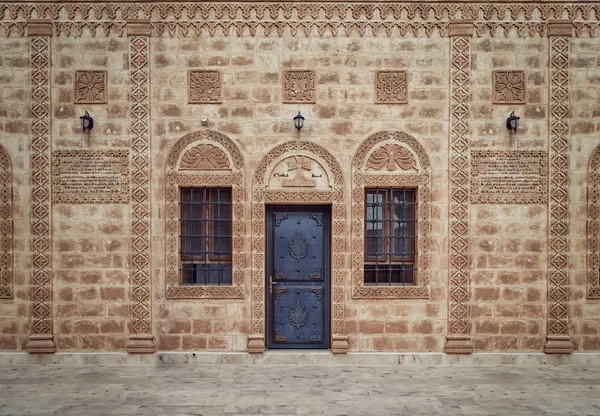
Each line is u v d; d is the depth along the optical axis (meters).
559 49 7.55
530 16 7.56
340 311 7.54
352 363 7.47
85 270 7.52
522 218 7.57
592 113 7.58
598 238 7.58
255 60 7.58
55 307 7.50
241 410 5.54
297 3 7.55
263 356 7.49
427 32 7.57
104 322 7.50
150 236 7.54
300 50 7.59
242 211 7.57
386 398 5.95
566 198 7.55
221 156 7.59
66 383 6.51
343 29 7.59
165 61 7.56
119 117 7.55
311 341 7.72
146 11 7.53
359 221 7.58
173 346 7.52
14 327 7.50
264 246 7.60
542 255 7.57
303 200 7.60
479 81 7.59
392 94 7.59
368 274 7.74
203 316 7.52
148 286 7.50
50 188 7.52
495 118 7.59
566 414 5.48
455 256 7.55
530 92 7.58
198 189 7.74
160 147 7.56
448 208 7.57
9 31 7.51
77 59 7.53
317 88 7.59
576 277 7.57
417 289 7.54
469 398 5.97
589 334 7.55
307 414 5.43
